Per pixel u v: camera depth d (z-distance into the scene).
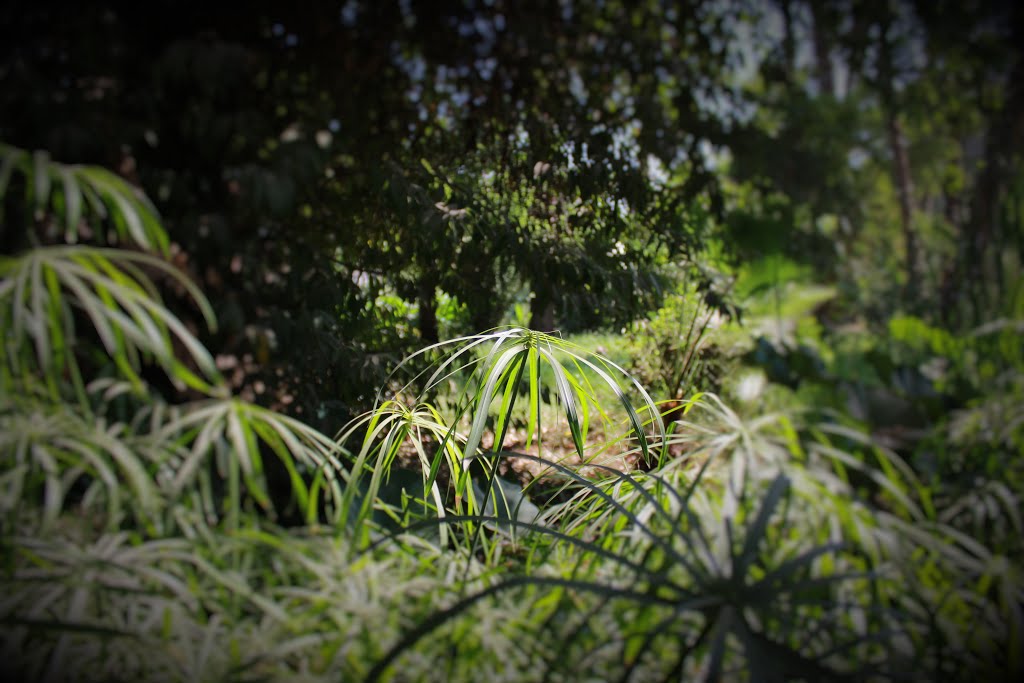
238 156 1.33
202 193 1.32
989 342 1.42
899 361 1.42
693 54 1.55
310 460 1.29
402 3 1.50
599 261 1.50
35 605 1.05
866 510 1.16
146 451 1.12
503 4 1.54
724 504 1.15
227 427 1.25
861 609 1.09
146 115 1.30
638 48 1.55
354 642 1.09
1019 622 1.13
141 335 0.98
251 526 1.16
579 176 1.51
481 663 1.10
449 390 1.49
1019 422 1.31
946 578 1.19
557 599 1.17
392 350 1.46
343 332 1.42
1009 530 1.26
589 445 1.50
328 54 1.45
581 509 1.39
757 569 1.14
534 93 1.55
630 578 1.19
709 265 1.50
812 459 1.23
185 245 1.28
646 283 1.50
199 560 1.08
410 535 1.25
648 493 1.20
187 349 1.29
